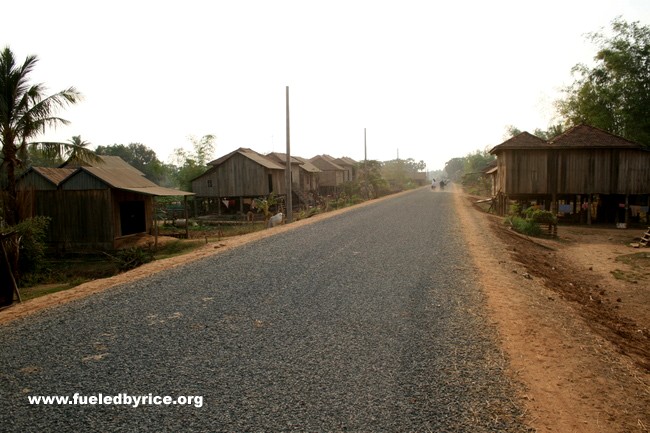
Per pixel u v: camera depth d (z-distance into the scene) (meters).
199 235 25.95
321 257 12.00
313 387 4.72
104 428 3.94
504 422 4.13
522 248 16.98
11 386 4.70
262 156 44.12
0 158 17.98
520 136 29.34
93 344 5.85
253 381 4.84
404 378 4.97
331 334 6.29
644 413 4.50
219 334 6.25
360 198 45.19
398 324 6.75
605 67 36.38
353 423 4.04
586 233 25.02
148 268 10.73
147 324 6.64
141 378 4.89
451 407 4.37
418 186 102.81
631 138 35.38
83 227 20.58
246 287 8.84
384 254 12.49
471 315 7.23
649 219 29.36
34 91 16.67
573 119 40.75
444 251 13.14
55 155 18.41
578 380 5.13
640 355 6.87
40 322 6.71
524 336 6.41
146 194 22.66
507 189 28.94
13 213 16.75
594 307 10.51
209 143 45.28
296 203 43.47
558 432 4.02
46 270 17.22
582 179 28.20
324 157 68.19
